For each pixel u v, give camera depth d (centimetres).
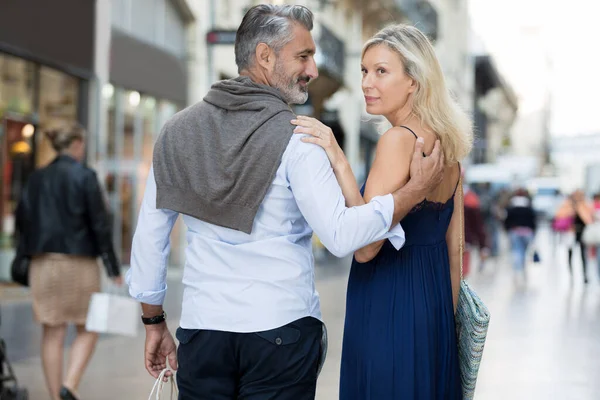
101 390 761
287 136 328
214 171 331
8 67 1407
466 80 7725
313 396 347
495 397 761
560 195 7406
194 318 337
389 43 377
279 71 344
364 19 3519
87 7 1622
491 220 3133
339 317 1214
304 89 351
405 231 370
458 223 400
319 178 327
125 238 1909
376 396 369
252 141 328
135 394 747
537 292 1764
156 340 381
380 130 430
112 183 1817
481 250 2353
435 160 353
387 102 379
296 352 333
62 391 682
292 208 334
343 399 383
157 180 344
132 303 676
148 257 356
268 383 334
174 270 2039
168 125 347
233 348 333
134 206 1948
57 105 1561
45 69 1511
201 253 338
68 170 705
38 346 981
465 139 383
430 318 371
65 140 710
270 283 330
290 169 328
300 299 334
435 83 378
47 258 698
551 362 927
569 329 1185
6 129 1434
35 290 701
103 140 1686
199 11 2211
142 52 1908
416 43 378
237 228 329
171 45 2112
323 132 334
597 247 2148
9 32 1359
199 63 2222
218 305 332
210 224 337
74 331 1079
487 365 909
